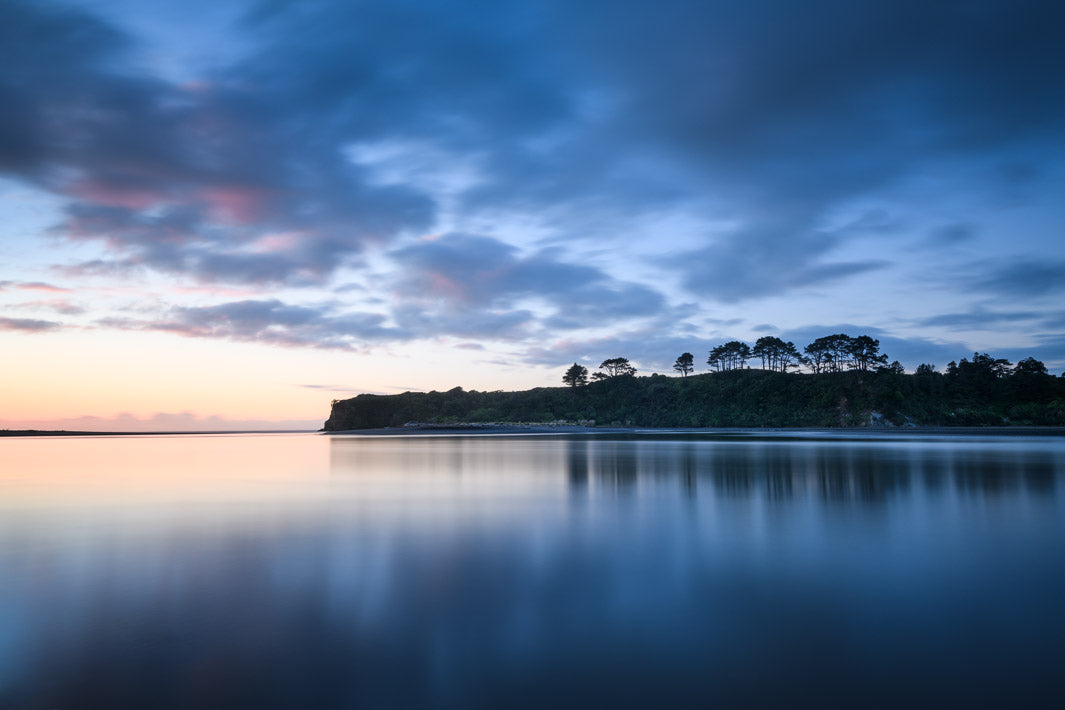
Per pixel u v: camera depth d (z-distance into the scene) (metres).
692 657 6.87
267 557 11.66
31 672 6.51
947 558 11.25
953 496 19.31
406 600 8.97
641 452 42.91
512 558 11.47
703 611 8.41
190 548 12.52
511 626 7.86
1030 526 14.30
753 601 8.81
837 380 110.56
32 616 8.28
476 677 6.38
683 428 113.56
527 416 136.00
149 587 9.68
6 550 12.34
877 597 8.96
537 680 6.30
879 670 6.52
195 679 6.35
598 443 59.50
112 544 12.94
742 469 28.75
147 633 7.66
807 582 9.76
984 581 9.74
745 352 135.38
